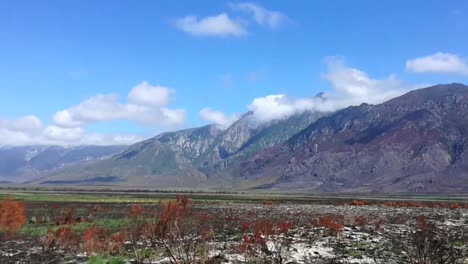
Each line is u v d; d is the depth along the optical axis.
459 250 22.44
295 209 87.19
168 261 25.38
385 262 25.78
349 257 28.12
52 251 34.28
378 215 67.69
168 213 24.89
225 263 24.30
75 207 91.81
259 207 94.62
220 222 53.72
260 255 26.72
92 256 29.94
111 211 79.44
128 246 33.28
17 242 40.25
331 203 119.62
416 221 54.81
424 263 19.77
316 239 37.00
